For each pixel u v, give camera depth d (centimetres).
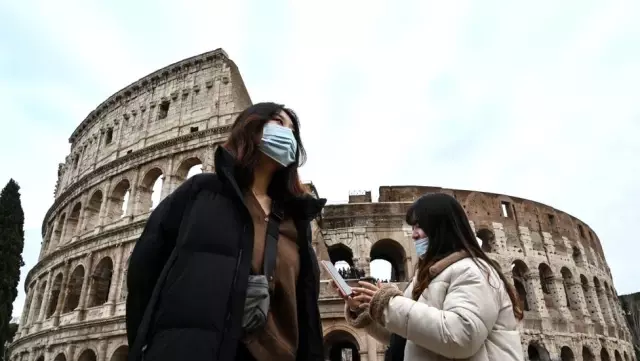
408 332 519
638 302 8806
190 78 5600
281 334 500
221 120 5031
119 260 4531
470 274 543
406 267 4878
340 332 3991
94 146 6253
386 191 5947
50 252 5856
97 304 4656
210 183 492
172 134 5244
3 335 5166
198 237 437
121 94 6128
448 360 524
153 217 503
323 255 3997
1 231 5753
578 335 5647
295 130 649
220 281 411
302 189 628
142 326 391
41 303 5547
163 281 414
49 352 4566
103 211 5191
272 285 497
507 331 543
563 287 5997
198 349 365
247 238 465
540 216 6500
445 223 630
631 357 6656
